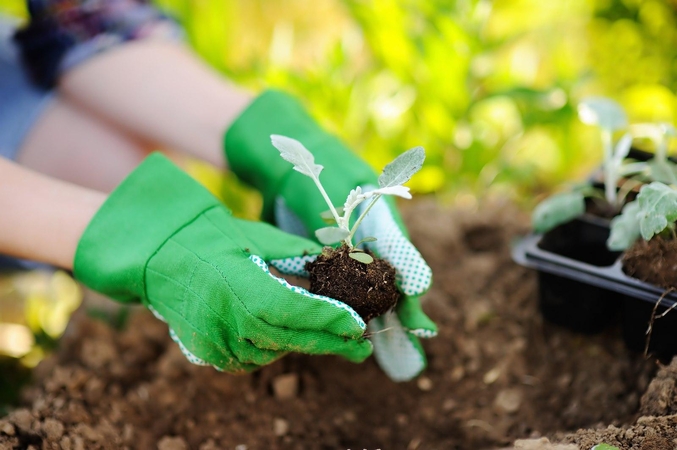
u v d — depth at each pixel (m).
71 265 0.73
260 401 0.82
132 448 0.77
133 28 0.92
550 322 0.85
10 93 0.91
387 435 0.80
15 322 0.99
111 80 0.90
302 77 1.08
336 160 0.78
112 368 0.84
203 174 1.07
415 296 0.69
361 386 0.83
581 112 0.82
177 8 1.09
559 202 0.80
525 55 1.15
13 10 1.08
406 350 0.74
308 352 0.67
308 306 0.64
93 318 0.89
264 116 0.83
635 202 0.76
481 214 0.98
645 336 0.77
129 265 0.69
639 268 0.75
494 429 0.79
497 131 1.06
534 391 0.81
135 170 0.73
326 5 1.29
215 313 0.66
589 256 0.84
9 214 0.72
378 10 1.02
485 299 0.90
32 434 0.75
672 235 0.75
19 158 0.93
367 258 0.64
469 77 1.02
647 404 0.72
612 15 1.10
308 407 0.82
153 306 0.71
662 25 1.10
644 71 1.11
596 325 0.82
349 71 1.11
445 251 0.95
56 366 0.83
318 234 0.66
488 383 0.83
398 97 1.06
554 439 0.74
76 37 0.90
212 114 0.87
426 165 1.03
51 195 0.74
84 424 0.77
